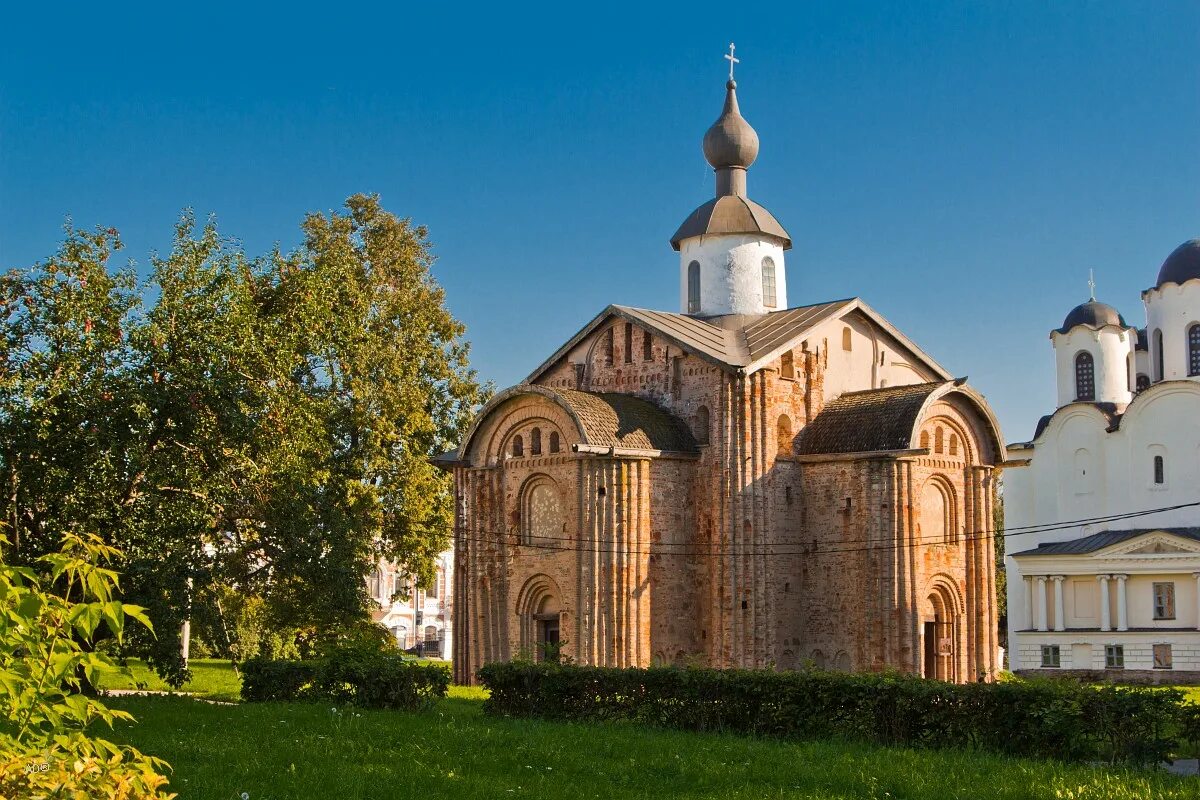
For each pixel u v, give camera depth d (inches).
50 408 1365.7
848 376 2124.8
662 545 1940.2
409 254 2529.5
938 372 2256.4
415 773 902.4
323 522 1708.9
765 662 1914.4
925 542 1983.3
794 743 1117.7
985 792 845.8
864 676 1169.4
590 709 1320.1
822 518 1980.8
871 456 1914.4
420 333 2427.4
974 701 1074.7
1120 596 2778.1
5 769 385.4
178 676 1482.5
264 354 1573.6
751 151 2305.6
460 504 2117.4
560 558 1930.4
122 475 1417.3
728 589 1919.3
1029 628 3046.3
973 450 2048.5
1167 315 3134.8
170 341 1477.6
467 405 2492.6
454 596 2110.0
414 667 1432.1
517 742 1096.8
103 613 446.3
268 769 902.4
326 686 1441.9
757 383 1967.3
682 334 2050.9
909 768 954.7
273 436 1578.5
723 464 1943.9
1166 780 891.4
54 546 1393.9
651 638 1910.7
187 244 1531.7
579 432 1887.3
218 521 1626.5
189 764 921.5
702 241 2263.8
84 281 1438.2
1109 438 3063.5
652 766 971.9
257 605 2208.4
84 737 415.8
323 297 1867.6
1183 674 2672.2
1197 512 2881.4
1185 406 2928.2
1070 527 2903.5
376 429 2244.1
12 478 1384.1
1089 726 1010.1
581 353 2188.7
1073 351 3289.9
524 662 1398.9
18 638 429.4
